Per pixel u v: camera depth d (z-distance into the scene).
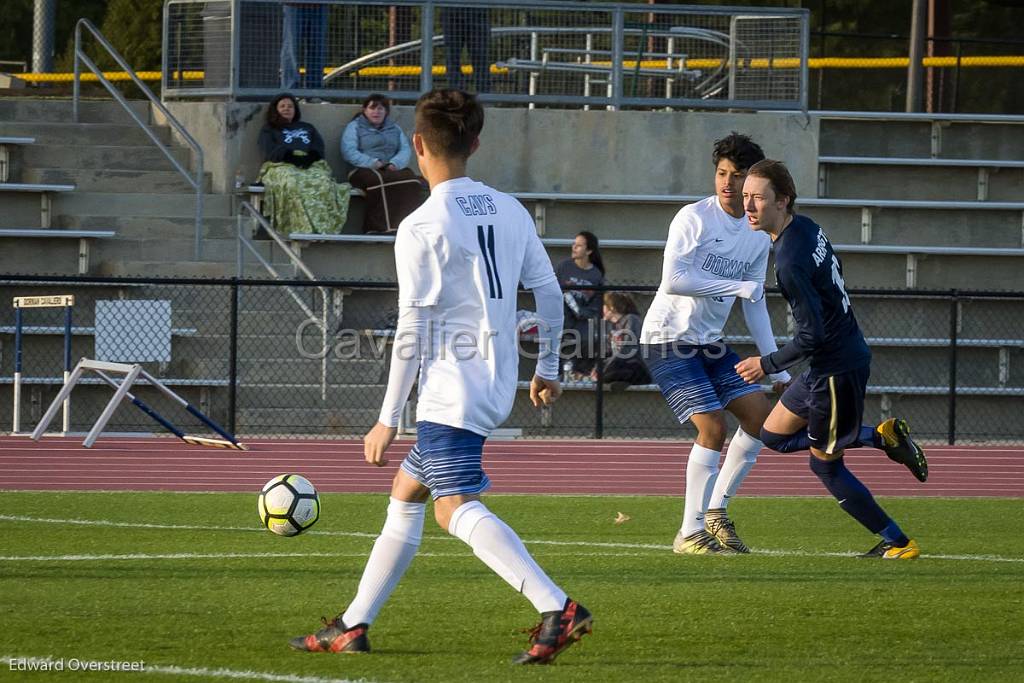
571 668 15.24
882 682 14.75
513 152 59.59
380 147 55.81
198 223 53.09
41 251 51.88
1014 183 61.81
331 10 57.72
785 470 40.69
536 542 26.44
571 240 54.41
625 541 26.70
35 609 18.61
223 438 45.59
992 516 31.58
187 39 58.12
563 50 59.50
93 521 28.55
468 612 18.78
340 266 54.03
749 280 25.25
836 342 22.72
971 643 16.92
